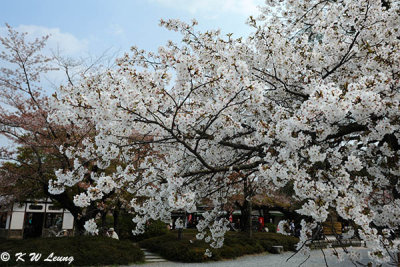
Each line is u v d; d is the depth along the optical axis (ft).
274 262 35.73
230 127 12.10
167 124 12.05
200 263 35.29
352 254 11.31
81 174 12.67
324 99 8.92
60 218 53.47
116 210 38.04
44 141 31.01
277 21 22.21
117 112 10.77
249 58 14.90
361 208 9.63
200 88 14.15
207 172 12.92
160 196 12.95
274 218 82.79
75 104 11.22
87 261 30.07
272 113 13.12
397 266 10.62
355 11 13.38
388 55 11.53
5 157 32.22
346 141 13.37
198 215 59.36
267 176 10.42
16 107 34.73
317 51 14.88
